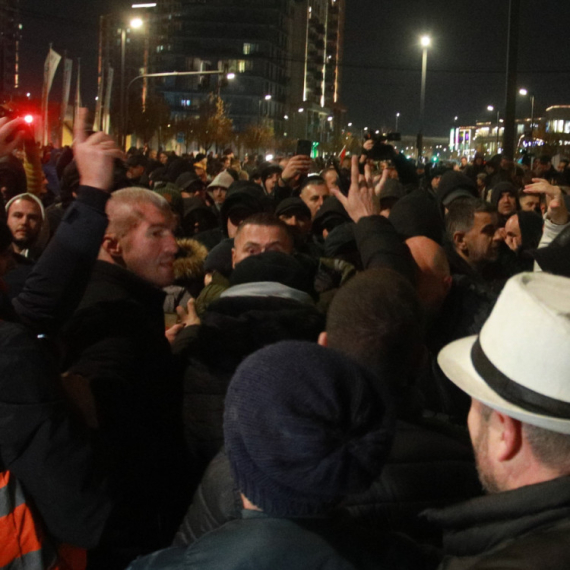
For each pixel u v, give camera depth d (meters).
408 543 1.55
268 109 125.06
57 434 2.10
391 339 2.02
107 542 2.59
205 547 1.44
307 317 2.56
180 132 87.88
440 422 2.17
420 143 34.31
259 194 6.48
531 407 1.41
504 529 1.39
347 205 3.37
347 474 1.33
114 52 114.50
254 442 1.34
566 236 3.00
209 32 121.50
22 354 2.10
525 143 44.44
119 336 2.59
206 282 4.33
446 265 3.43
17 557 2.08
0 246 2.67
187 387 2.55
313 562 1.39
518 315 1.44
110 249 2.87
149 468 2.58
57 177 9.38
